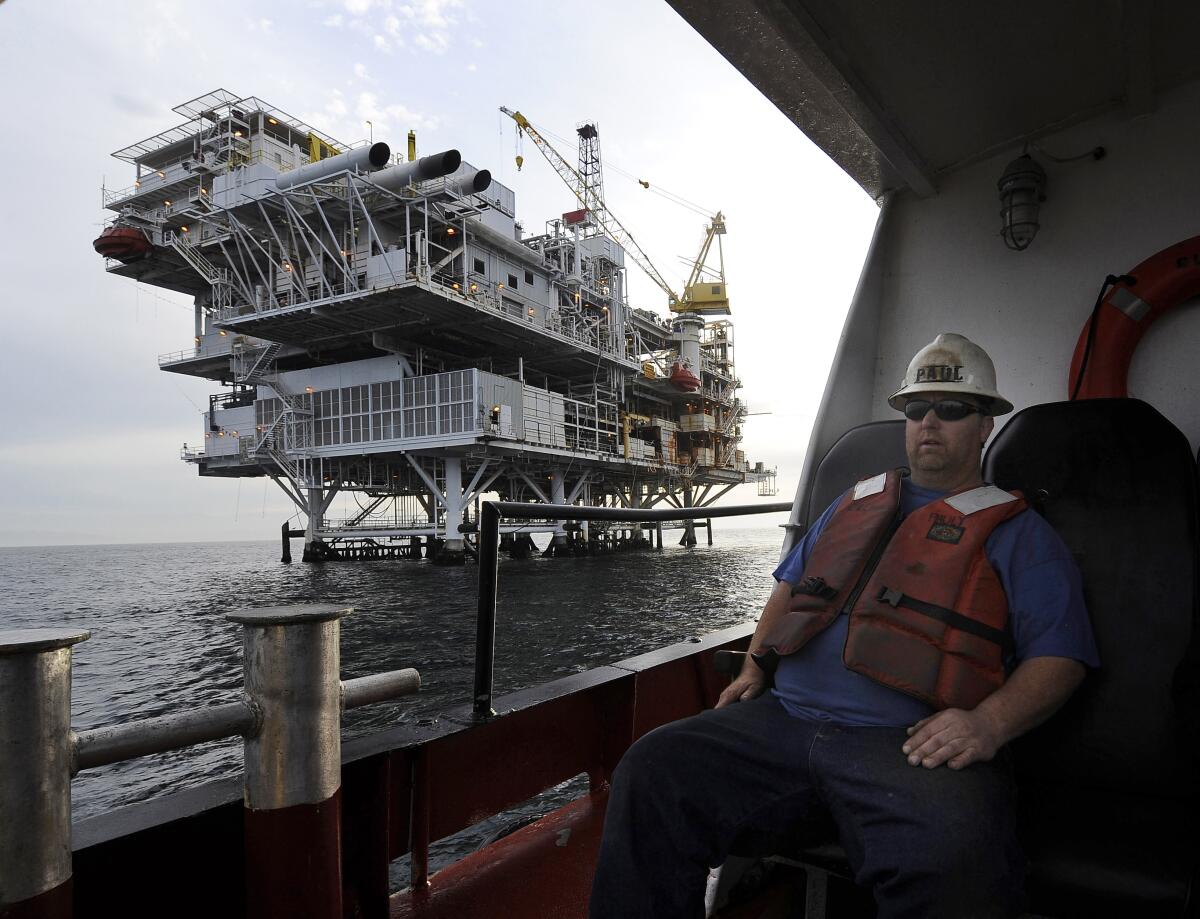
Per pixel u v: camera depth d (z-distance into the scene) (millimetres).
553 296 51812
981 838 1252
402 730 2023
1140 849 1354
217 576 61000
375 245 42562
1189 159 2635
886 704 1503
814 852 1508
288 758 1311
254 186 40938
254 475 60594
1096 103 2770
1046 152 2898
